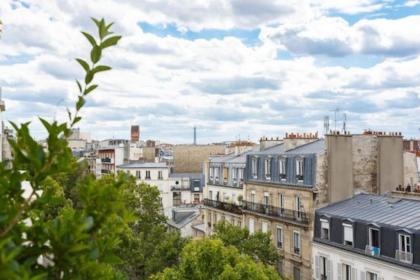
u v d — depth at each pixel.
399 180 43.72
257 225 48.94
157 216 44.22
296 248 42.81
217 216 58.53
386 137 43.47
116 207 4.32
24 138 4.02
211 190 62.41
